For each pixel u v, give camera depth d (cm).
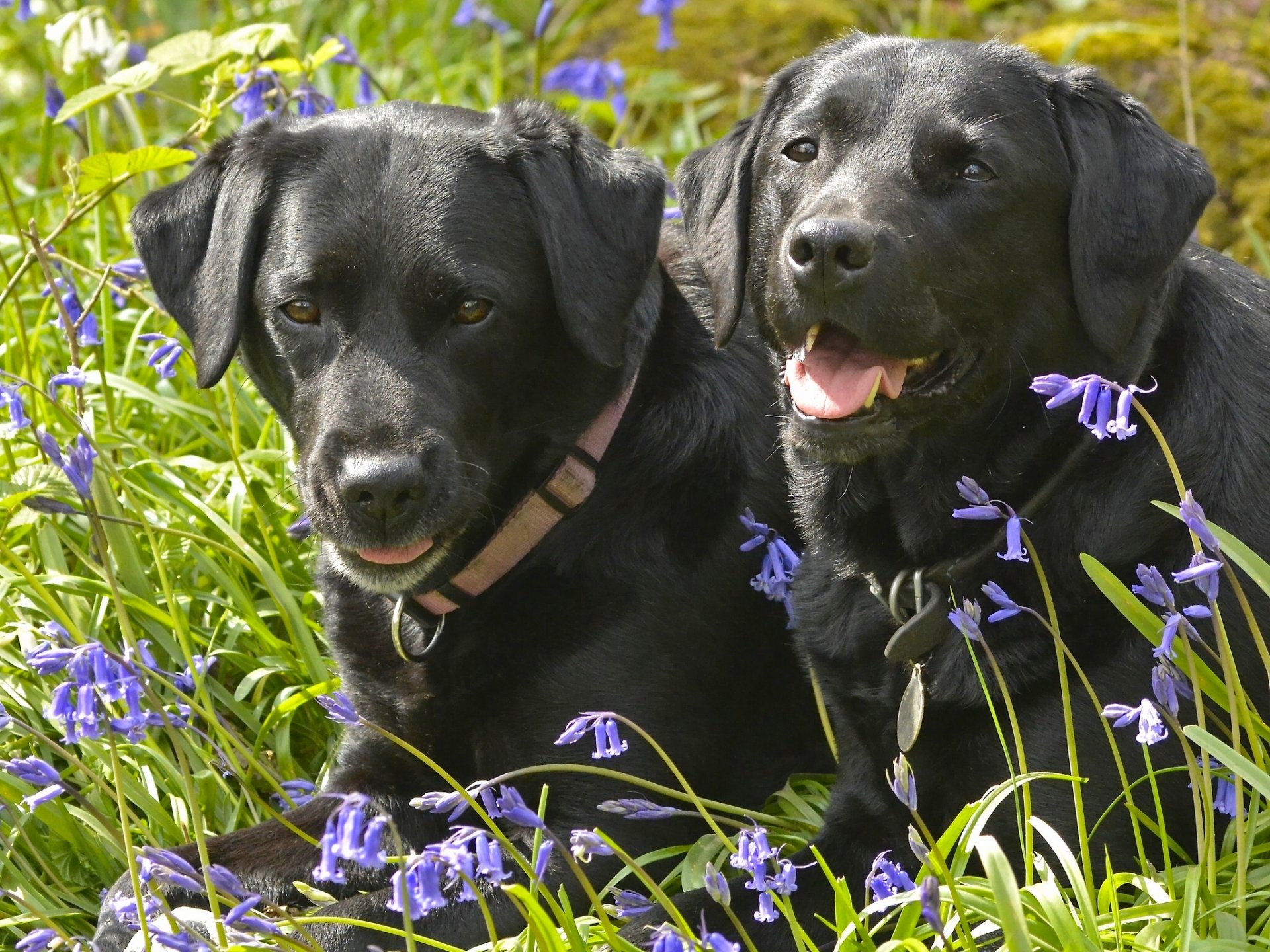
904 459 458
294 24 998
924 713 450
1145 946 362
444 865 371
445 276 451
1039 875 406
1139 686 429
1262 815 411
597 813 473
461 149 474
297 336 464
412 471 433
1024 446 448
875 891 367
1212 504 434
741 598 505
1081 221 434
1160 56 929
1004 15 1029
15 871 464
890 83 451
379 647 502
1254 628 370
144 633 550
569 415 484
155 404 628
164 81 952
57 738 512
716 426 503
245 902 338
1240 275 488
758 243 484
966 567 449
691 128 896
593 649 481
